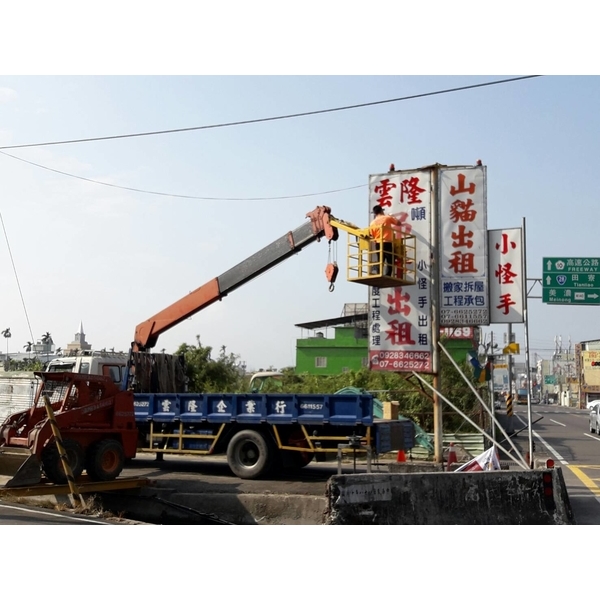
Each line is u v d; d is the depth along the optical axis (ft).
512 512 30.60
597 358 270.87
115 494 41.63
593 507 39.09
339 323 150.82
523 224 43.60
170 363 57.06
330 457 46.29
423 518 29.86
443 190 44.68
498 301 43.70
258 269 50.78
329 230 47.16
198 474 48.80
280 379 69.82
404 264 43.78
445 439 63.52
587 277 81.61
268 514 37.91
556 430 118.11
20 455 39.24
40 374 41.42
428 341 44.37
